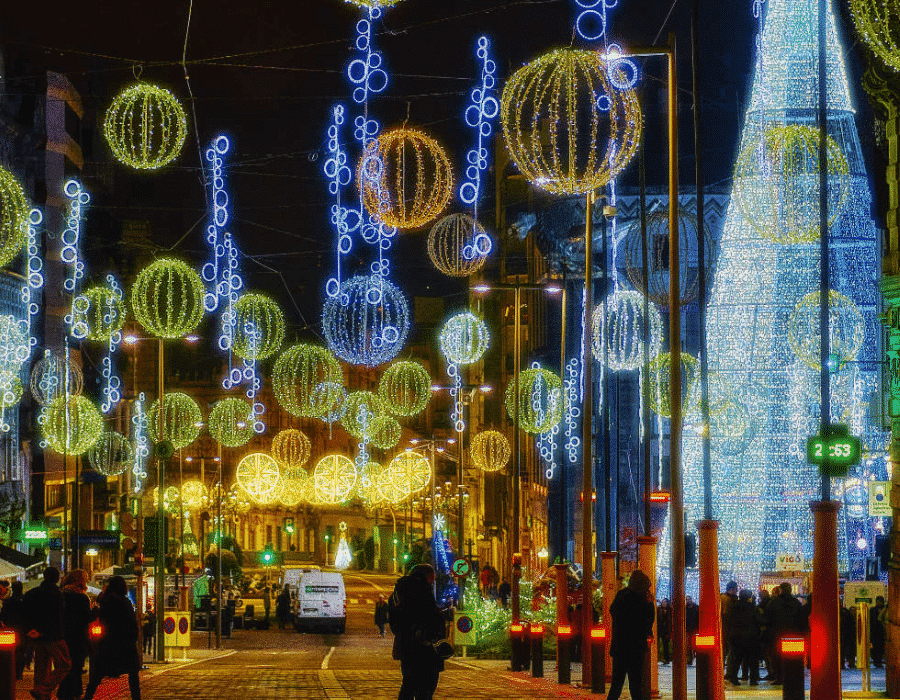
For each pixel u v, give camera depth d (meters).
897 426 24.53
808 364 34.38
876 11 13.31
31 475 73.19
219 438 66.38
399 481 102.81
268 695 22.67
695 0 21.55
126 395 106.38
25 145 75.69
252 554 151.25
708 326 39.62
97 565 90.12
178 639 44.59
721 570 38.44
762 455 38.75
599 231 64.06
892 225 24.75
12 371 59.56
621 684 18.50
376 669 35.81
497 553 97.44
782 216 21.48
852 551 38.03
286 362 63.31
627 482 60.84
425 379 77.88
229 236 48.81
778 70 33.97
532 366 75.25
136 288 41.00
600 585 45.56
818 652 18.19
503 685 28.03
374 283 44.88
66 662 19.12
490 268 97.25
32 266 74.00
